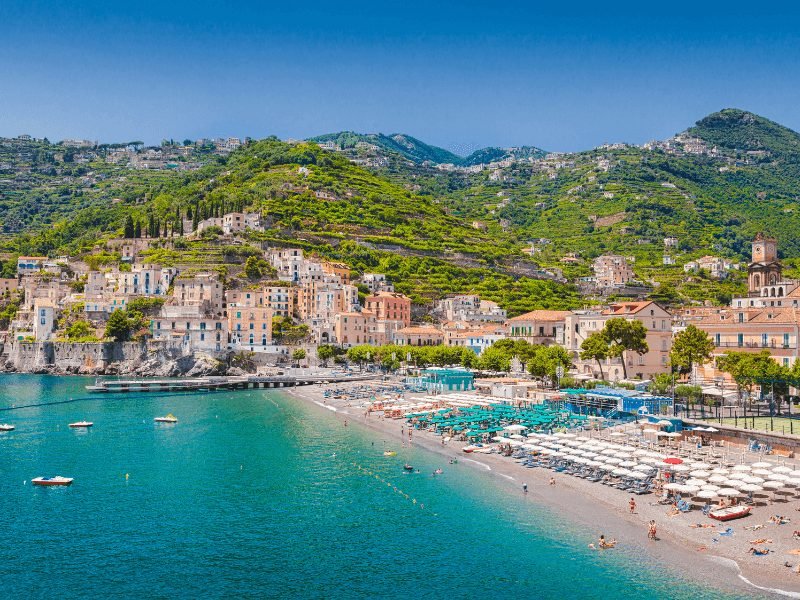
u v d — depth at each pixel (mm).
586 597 69688
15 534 89188
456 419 155250
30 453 133875
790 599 66750
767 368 141875
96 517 95562
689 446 122125
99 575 77438
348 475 115875
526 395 190250
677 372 185375
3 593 73188
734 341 170750
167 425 166125
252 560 81000
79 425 163125
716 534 82625
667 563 75812
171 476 116188
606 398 158250
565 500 98375
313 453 133000
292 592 73125
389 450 135000
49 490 108375
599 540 83125
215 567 79250
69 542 86625
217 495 105312
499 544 83625
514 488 105188
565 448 119312
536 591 71688
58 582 75812
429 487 107312
